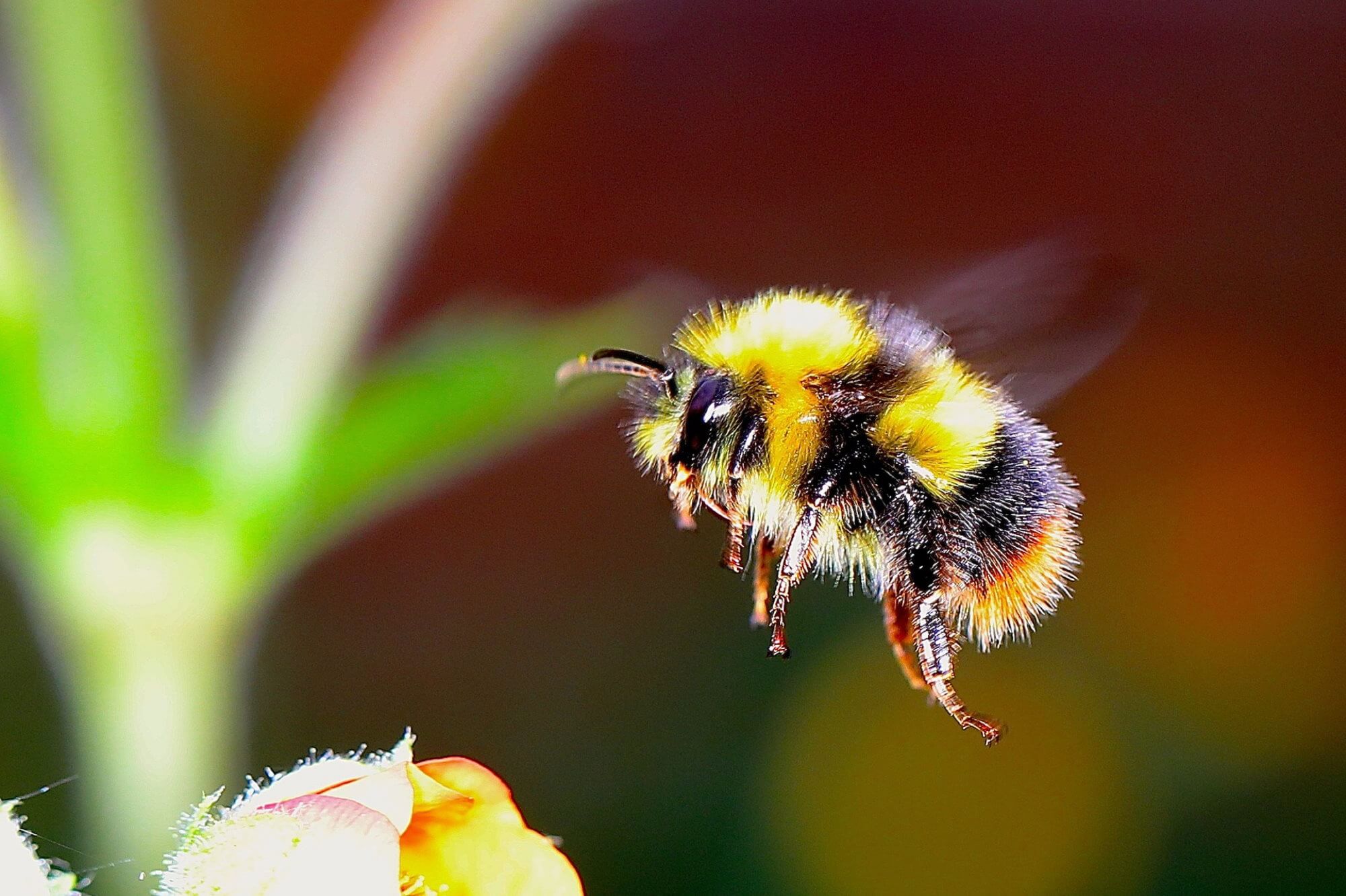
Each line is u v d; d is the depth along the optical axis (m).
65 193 0.13
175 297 0.13
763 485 0.13
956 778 0.18
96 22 0.13
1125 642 0.20
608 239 0.26
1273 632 0.21
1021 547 0.13
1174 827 0.18
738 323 0.13
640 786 0.18
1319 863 0.17
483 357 0.13
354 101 0.14
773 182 0.27
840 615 0.19
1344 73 0.28
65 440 0.13
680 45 0.27
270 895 0.11
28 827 0.15
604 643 0.19
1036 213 0.27
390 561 0.20
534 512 0.21
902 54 0.28
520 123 0.25
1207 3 0.29
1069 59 0.28
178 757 0.13
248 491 0.13
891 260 0.26
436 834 0.11
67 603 0.13
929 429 0.13
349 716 0.19
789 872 0.17
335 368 0.13
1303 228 0.27
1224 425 0.24
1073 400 0.24
